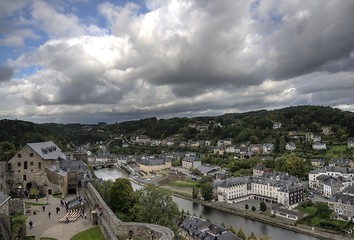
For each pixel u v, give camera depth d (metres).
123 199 85.19
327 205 163.62
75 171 118.44
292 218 158.75
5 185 100.25
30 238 58.81
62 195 102.62
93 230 62.78
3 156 142.25
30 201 92.50
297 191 185.00
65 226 65.69
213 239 119.50
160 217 81.94
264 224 157.62
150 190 86.69
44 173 107.12
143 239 52.41
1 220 57.22
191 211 181.25
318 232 140.75
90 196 89.50
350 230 139.75
